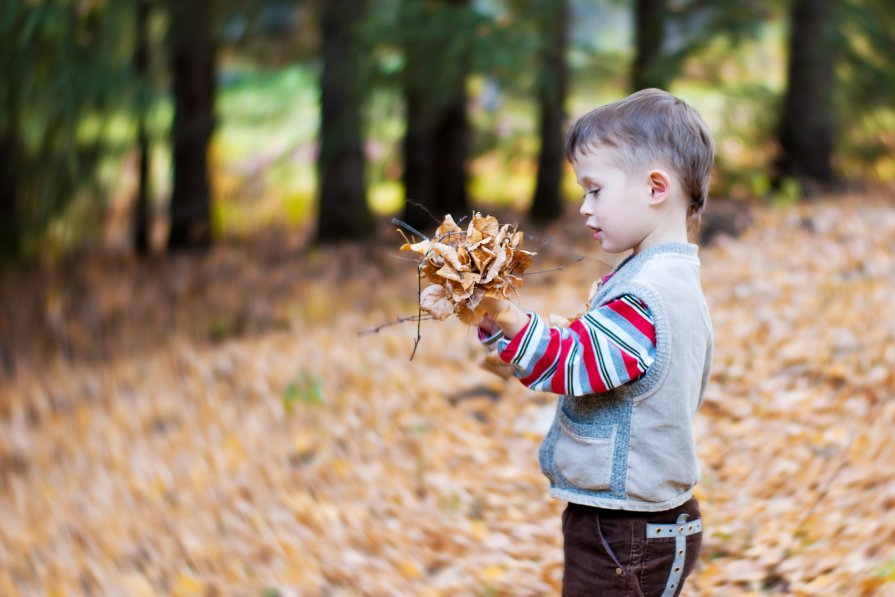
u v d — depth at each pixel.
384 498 4.02
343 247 10.13
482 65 7.82
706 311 2.05
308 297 8.42
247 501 4.14
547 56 9.29
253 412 5.29
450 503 3.92
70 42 7.66
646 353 1.91
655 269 1.96
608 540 2.04
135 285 9.38
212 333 7.80
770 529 3.39
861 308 5.39
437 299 1.86
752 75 10.55
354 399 5.16
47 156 8.65
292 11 9.31
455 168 11.61
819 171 10.05
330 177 10.40
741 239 7.89
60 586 3.61
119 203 12.29
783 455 3.95
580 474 2.03
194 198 11.20
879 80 9.90
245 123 10.92
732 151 10.58
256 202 13.14
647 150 1.96
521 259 1.91
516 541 3.60
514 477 4.11
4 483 5.02
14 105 7.75
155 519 4.12
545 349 1.88
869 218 7.78
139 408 5.88
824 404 4.33
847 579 2.94
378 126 10.21
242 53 10.30
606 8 11.33
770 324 5.42
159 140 10.72
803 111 9.98
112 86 7.85
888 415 4.04
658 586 2.06
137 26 8.88
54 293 8.89
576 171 2.06
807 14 9.85
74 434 5.66
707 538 3.40
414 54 8.14
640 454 1.97
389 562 3.50
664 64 9.43
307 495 4.12
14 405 6.52
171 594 3.41
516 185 14.75
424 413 4.87
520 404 4.91
